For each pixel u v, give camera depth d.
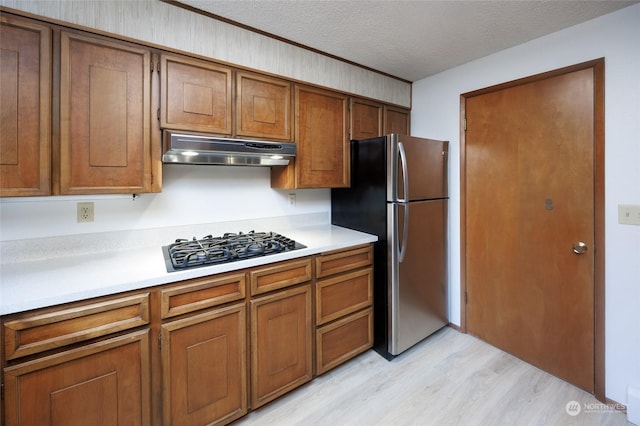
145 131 1.53
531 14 1.70
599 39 1.71
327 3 1.61
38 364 1.07
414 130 2.81
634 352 1.62
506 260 2.20
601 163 1.71
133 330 1.26
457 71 2.45
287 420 1.62
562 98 1.87
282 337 1.71
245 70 1.83
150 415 1.31
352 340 2.07
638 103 1.58
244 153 1.74
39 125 1.27
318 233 2.28
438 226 2.44
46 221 1.55
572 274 1.86
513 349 2.19
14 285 1.17
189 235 2.00
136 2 1.48
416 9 1.66
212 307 1.46
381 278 2.19
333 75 2.25
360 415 1.65
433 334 2.52
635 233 1.61
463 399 1.77
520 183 2.09
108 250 1.73
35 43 1.26
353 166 2.40
